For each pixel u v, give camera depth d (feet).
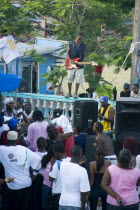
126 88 84.23
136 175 45.62
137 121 59.21
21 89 115.14
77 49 78.38
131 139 51.90
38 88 118.52
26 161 50.57
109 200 46.34
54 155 50.96
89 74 97.55
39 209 54.80
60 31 112.78
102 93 92.94
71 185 45.57
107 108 71.31
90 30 113.09
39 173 53.93
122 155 45.73
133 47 86.99
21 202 51.01
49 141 58.18
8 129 59.93
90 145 62.59
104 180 46.11
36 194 53.88
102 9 114.11
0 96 83.15
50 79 102.73
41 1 114.01
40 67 117.91
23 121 68.18
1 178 51.01
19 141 57.57
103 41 111.75
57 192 49.19
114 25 115.34
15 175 50.42
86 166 62.75
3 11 112.68
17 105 78.23
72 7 108.47
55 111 70.28
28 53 108.78
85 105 66.69
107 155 56.90
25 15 113.91
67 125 61.00
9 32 111.86
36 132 62.34
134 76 90.74
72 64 78.33
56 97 82.07
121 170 45.73
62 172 46.03
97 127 57.57
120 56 100.78
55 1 111.96
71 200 45.37
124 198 45.24
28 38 127.03
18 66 92.22
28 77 117.19
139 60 89.51
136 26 90.48
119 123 59.57
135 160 51.67
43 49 114.01
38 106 84.79
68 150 61.57
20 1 118.73
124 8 128.26
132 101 58.80
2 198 51.26
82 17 110.01
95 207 53.36
